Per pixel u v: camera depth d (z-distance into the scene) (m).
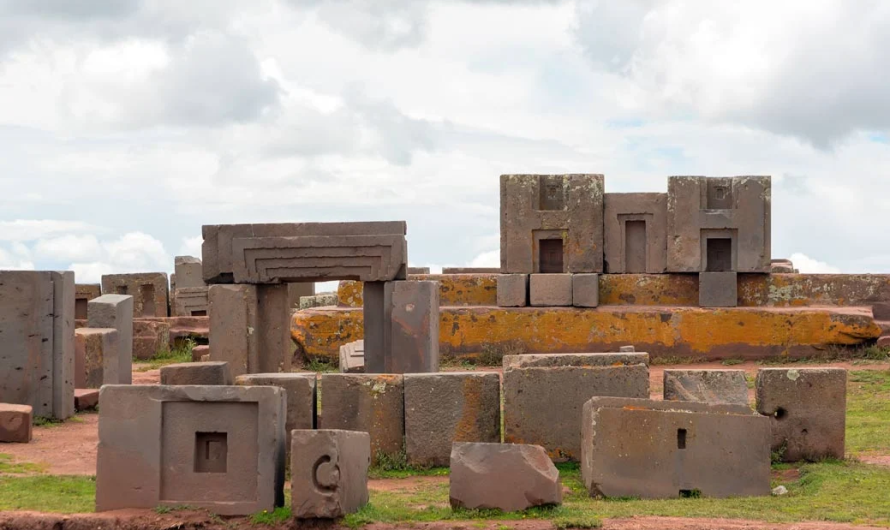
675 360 26.02
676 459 13.05
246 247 19.47
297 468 11.27
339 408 15.25
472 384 15.19
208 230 19.69
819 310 25.80
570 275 26.56
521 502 11.79
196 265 38.72
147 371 26.12
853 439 17.08
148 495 11.77
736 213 26.42
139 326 29.91
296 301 37.31
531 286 26.69
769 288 26.59
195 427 11.80
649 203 26.95
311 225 19.52
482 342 26.50
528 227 27.09
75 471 14.59
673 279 26.86
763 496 13.00
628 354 15.44
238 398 11.70
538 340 26.41
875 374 23.34
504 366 16.19
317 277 19.45
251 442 11.73
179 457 11.81
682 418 13.09
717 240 26.91
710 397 15.30
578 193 26.97
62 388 18.38
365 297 19.56
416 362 18.97
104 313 22.02
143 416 11.82
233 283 19.69
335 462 11.23
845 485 13.34
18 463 14.95
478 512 11.78
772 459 15.01
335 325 26.72
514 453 11.85
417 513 11.92
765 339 25.81
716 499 12.83
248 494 11.69
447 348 26.56
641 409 13.12
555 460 15.05
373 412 15.20
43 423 18.14
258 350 19.64
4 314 18.25
